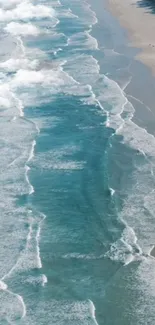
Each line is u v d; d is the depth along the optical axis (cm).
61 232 1867
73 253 1778
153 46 3397
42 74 3022
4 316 1551
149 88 2828
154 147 2309
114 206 1977
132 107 2636
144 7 4225
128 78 2955
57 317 1550
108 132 2430
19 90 2839
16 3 4512
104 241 1822
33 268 1720
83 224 1902
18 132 2448
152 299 1605
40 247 1805
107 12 4159
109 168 2184
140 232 1850
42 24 3941
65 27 3850
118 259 1745
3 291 1634
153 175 2134
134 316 1555
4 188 2081
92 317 1551
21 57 3297
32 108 2662
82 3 4462
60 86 2875
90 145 2342
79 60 3225
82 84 2897
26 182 2114
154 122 2505
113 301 1602
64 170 2183
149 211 1942
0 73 3044
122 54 3284
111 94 2770
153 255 1755
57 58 3272
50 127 2492
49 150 2314
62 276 1691
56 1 4572
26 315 1555
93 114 2586
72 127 2488
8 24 3944
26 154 2286
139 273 1691
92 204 1994
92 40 3547
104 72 3045
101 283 1662
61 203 2006
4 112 2625
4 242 1820
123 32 3675
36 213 1958
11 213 1956
